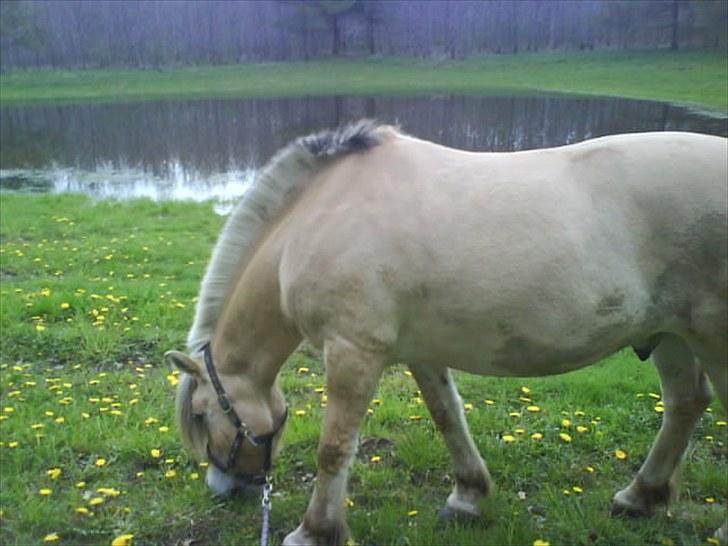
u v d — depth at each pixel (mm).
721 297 2641
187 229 10164
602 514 3271
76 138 23891
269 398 3213
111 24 47781
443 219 2648
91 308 6270
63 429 4105
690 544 3092
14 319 5992
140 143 22531
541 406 4383
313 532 2977
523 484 3611
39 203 12219
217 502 3441
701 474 3564
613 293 2619
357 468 3758
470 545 3100
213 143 22156
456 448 3287
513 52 45781
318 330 2811
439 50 48344
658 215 2609
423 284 2672
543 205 2613
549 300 2602
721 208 2588
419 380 3205
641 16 38812
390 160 2805
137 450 3900
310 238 2768
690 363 3018
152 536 3268
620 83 30891
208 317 3188
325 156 2904
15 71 46406
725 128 16984
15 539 3252
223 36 50000
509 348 2723
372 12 50250
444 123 23000
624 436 4008
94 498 3477
